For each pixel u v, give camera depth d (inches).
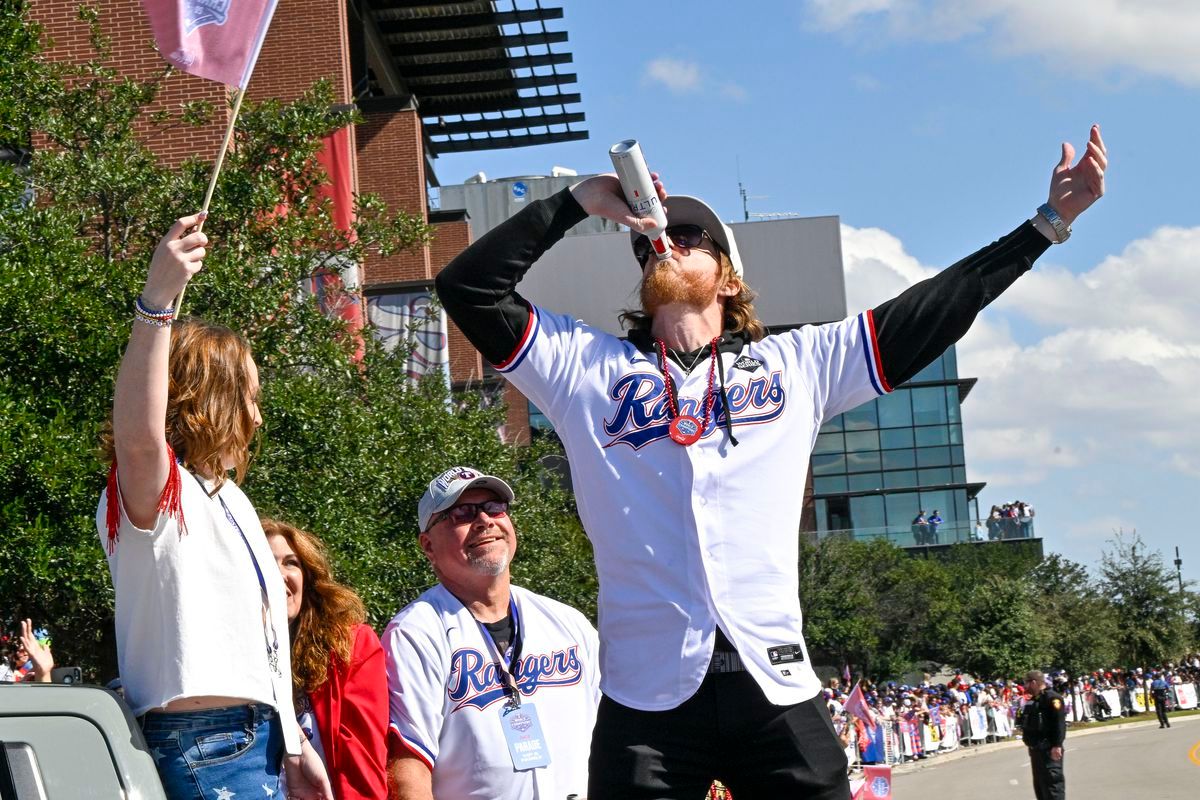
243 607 135.2
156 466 127.1
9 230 406.6
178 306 126.3
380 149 1269.7
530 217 134.0
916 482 2492.6
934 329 135.3
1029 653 1907.0
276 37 957.2
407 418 585.3
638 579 127.7
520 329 134.6
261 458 428.5
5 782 103.1
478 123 1616.6
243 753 132.7
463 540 210.8
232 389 141.2
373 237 566.6
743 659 124.4
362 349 640.4
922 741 1385.3
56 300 392.2
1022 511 2421.3
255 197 494.9
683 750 125.1
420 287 916.6
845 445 2508.6
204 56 141.3
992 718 1608.0
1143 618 2144.4
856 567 1929.1
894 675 1907.0
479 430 663.1
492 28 1405.0
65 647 464.1
